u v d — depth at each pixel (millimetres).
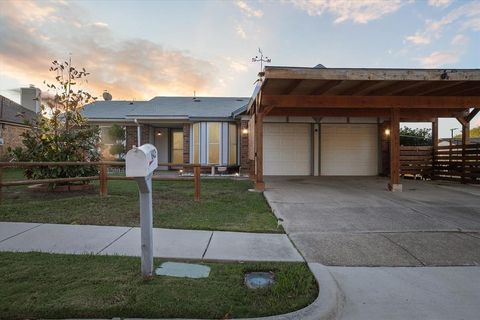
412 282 3025
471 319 2373
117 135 15109
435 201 7207
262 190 8727
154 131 16406
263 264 3355
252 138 10289
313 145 13867
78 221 5020
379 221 5348
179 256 3529
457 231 4777
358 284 2971
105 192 7277
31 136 8336
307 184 10438
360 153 14062
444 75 6902
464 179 10938
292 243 4152
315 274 3070
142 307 2334
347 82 7320
